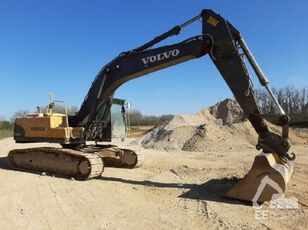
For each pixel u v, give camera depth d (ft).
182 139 88.48
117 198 31.14
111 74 40.37
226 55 33.14
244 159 60.13
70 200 30.19
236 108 130.62
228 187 35.19
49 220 24.84
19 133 45.24
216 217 25.63
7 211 26.66
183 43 35.81
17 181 37.50
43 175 41.24
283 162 30.55
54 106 45.27
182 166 51.19
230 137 85.40
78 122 43.21
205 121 120.57
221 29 33.45
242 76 32.60
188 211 27.30
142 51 38.47
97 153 44.96
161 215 26.30
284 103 170.40
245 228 23.38
